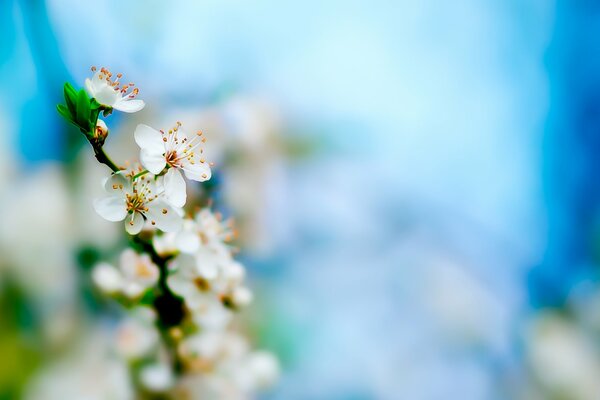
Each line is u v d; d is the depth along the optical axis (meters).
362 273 0.71
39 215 0.59
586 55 0.79
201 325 0.49
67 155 0.61
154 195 0.46
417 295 0.72
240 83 0.71
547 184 0.79
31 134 0.62
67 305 0.59
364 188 0.75
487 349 0.71
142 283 0.49
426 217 0.76
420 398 0.69
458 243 0.75
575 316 0.72
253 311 0.63
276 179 0.69
